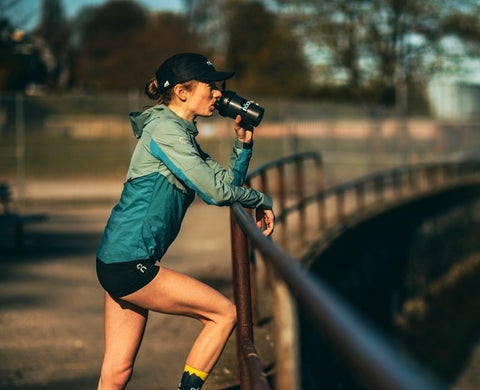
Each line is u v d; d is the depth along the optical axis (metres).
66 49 47.62
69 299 6.05
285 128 19.02
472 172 23.45
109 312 2.86
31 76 33.09
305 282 1.28
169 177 2.69
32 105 16.31
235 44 36.44
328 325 0.98
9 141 16.19
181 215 2.78
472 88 24.61
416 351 12.00
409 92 22.33
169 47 40.00
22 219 9.02
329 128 20.00
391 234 11.66
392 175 14.36
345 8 29.25
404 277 12.51
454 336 13.65
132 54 40.72
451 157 22.64
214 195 2.68
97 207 14.18
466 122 23.92
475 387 12.36
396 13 29.23
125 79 40.91
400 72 29.97
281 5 30.27
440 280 15.72
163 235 2.71
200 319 2.85
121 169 17.28
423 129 21.97
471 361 13.19
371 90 30.41
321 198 9.53
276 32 31.95
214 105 2.85
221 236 9.97
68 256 8.23
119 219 2.69
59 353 4.54
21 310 5.65
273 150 18.89
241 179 3.03
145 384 3.93
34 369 4.23
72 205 14.52
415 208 13.88
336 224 10.07
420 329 12.74
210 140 17.78
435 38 29.45
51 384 3.96
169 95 2.80
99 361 4.39
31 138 16.34
